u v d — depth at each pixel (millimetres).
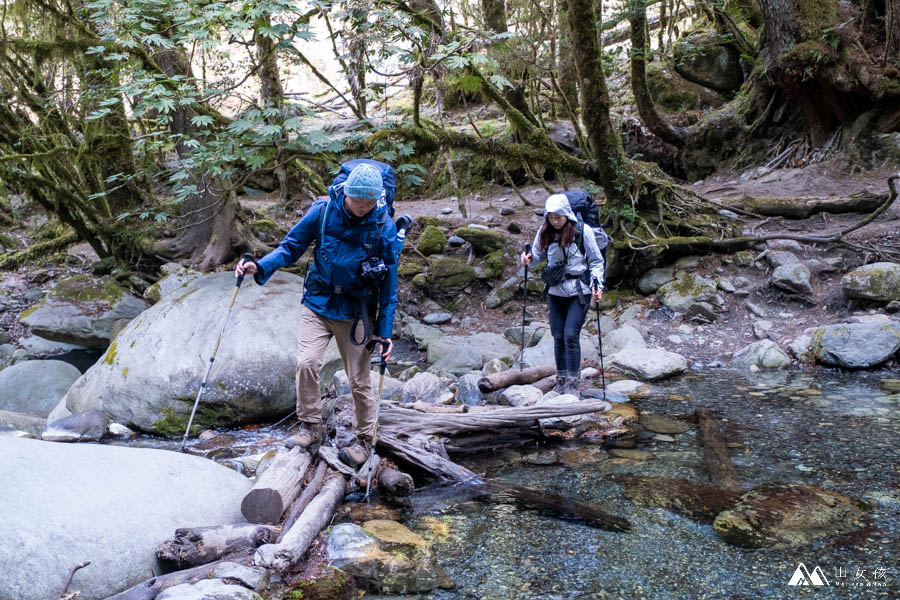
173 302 5672
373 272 3436
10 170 7914
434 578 2803
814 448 4113
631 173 7887
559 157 7840
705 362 6520
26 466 2969
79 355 7402
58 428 4668
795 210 8633
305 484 3588
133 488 3113
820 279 7363
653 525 3230
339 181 3467
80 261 9391
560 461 4180
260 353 5039
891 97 9594
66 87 8234
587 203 5227
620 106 12680
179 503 3166
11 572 2547
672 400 5301
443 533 3221
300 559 2943
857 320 6531
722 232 8117
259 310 5367
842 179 9734
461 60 5660
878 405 4906
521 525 3289
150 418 4926
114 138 7859
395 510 3504
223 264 8031
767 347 6312
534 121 9219
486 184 11781
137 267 8406
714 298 7309
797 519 3211
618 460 4121
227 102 8312
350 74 6473
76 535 2730
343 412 4285
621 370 6137
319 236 3551
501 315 7859
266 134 5289
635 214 8008
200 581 2646
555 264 5148
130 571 2756
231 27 5277
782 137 10930
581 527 3244
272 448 4453
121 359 5207
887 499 3379
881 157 9797
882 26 10297
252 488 3307
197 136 7285
